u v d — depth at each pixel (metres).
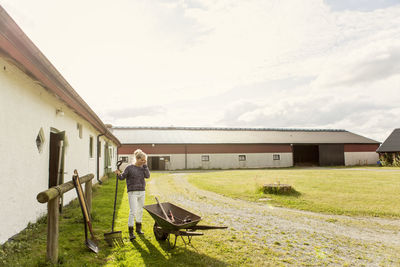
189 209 7.94
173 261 3.85
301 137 39.53
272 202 9.17
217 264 3.79
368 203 8.85
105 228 5.38
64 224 5.54
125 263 3.73
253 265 3.83
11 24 3.21
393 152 33.19
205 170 29.42
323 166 35.44
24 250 3.88
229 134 38.97
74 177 4.21
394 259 4.28
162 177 19.23
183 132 38.19
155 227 4.83
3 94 4.05
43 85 5.15
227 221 6.52
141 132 36.31
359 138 40.38
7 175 4.16
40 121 5.55
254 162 34.69
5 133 4.12
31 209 5.08
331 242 5.08
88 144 10.85
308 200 9.38
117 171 4.89
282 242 4.98
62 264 3.53
